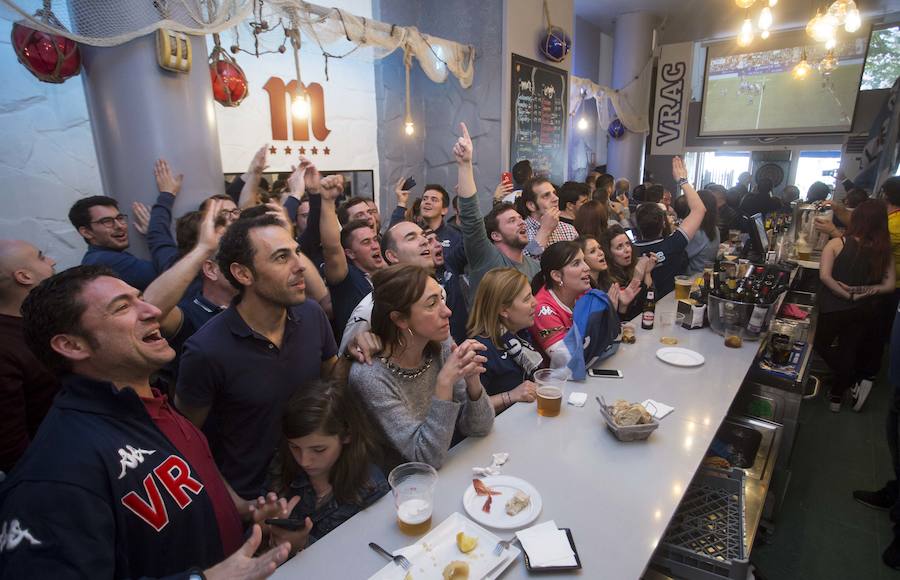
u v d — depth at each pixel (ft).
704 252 12.75
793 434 7.63
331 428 4.10
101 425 3.09
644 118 29.66
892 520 7.02
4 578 2.52
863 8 24.86
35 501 2.67
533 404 5.83
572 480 4.40
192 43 7.50
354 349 4.74
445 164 17.94
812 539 7.47
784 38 28.58
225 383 4.47
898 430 7.52
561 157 20.08
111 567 2.82
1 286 4.93
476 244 8.40
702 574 4.86
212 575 2.81
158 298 4.90
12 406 4.85
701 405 5.75
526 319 6.30
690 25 29.14
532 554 3.51
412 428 4.52
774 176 30.53
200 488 3.50
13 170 8.57
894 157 23.07
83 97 9.27
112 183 7.48
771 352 7.89
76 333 3.08
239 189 10.66
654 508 4.04
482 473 4.50
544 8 17.62
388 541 3.78
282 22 10.97
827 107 28.04
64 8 6.51
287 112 13.17
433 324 4.56
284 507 3.82
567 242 7.25
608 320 6.82
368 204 9.84
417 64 17.11
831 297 10.79
